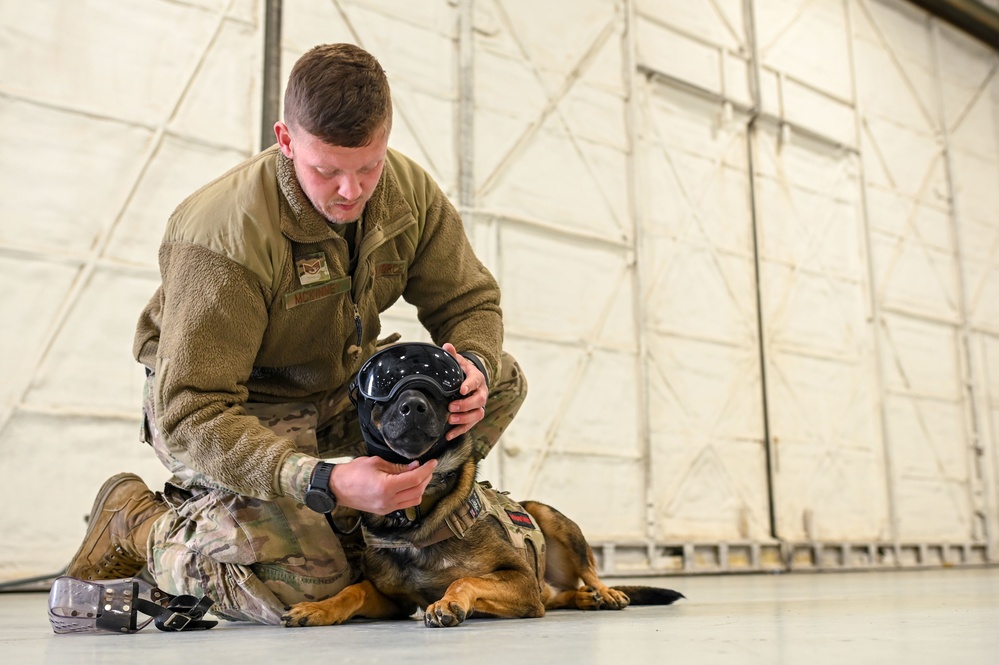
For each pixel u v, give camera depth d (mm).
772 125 9734
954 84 12016
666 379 8281
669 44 8977
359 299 2564
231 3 6359
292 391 2684
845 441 9633
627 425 7863
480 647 1759
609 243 8047
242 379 2328
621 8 8586
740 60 9562
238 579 2416
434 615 2209
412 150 7055
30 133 5504
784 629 2170
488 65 7566
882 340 10305
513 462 7074
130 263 5730
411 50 7188
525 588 2545
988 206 12125
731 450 8617
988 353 11578
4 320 5270
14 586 5020
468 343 2676
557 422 7410
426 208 2744
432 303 2814
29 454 5227
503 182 7484
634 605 3371
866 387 10000
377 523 2498
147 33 6004
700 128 9102
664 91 8875
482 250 7266
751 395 8906
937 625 2287
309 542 2492
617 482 7688
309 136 2111
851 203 10367
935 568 9820
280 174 2357
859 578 6980
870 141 10695
